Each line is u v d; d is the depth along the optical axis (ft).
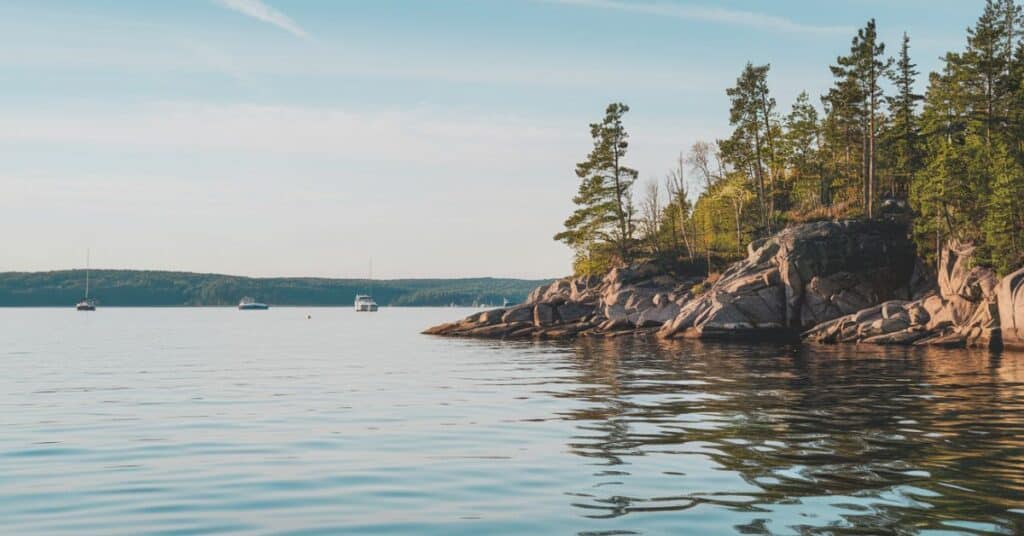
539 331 294.25
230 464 55.62
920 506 41.09
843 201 325.62
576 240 357.82
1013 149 243.81
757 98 315.78
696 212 392.88
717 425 70.08
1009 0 260.01
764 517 39.45
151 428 73.46
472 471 52.03
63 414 84.43
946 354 170.09
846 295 239.71
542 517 40.40
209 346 244.42
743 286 245.86
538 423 73.31
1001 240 205.57
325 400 95.66
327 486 48.34
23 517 41.75
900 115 309.22
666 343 230.07
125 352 210.59
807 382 109.09
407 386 111.96
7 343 262.67
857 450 57.00
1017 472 49.19
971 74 258.57
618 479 48.83
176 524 40.14
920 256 243.60
